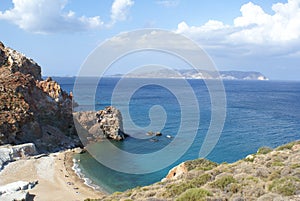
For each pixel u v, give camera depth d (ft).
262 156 80.53
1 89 199.11
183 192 50.14
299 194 41.88
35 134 192.24
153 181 124.67
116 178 129.59
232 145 170.91
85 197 110.42
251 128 230.68
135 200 54.75
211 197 44.16
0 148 157.38
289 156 73.31
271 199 39.96
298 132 227.81
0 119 176.24
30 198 107.34
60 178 130.93
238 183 50.31
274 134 216.54
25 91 210.59
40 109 216.13
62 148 195.62
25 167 143.23
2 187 112.78
